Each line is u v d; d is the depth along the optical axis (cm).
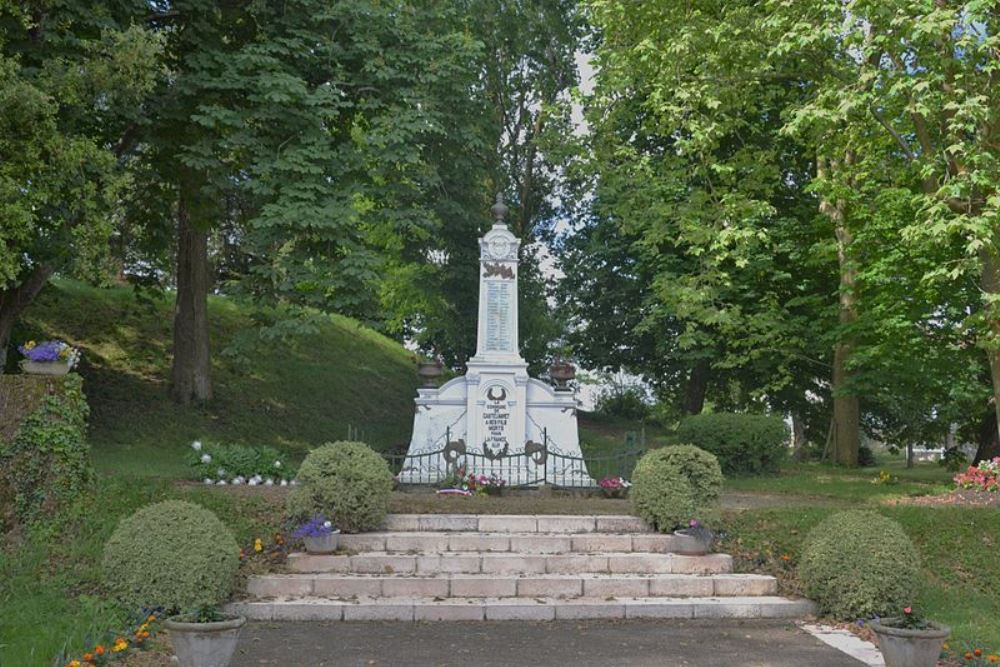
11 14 1458
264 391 2664
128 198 2158
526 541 1130
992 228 1355
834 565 952
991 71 1436
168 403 2370
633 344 3288
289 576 1002
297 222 1697
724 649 824
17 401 1142
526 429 1722
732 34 1659
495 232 1778
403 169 2055
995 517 1223
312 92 1831
